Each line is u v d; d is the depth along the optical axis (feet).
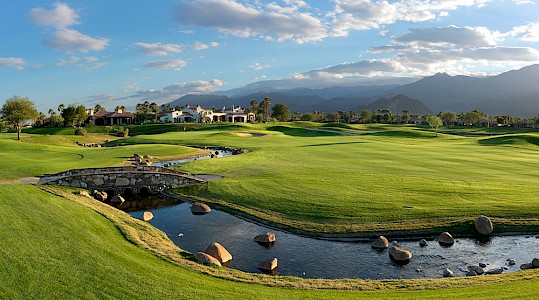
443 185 119.85
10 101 311.68
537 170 147.64
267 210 105.09
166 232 92.89
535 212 92.99
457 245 80.84
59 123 567.18
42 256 61.21
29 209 87.45
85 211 93.30
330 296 53.01
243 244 83.82
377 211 97.35
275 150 229.45
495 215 92.38
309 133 426.51
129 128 503.61
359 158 189.67
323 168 156.76
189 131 440.45
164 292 52.06
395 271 69.00
